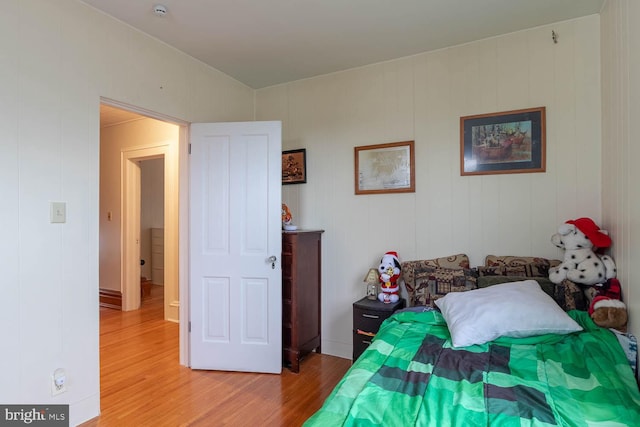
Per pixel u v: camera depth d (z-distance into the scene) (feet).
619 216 6.01
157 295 17.38
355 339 8.57
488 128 8.27
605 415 3.57
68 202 6.57
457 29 7.97
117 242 14.93
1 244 5.68
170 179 13.26
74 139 6.67
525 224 7.90
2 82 5.69
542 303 5.86
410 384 4.27
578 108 7.45
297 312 9.15
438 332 6.19
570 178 7.49
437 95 8.88
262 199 9.05
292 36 8.27
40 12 6.16
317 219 10.46
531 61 7.89
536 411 3.60
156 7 7.03
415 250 9.09
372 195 9.68
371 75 9.75
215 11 7.23
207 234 9.20
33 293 6.06
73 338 6.62
